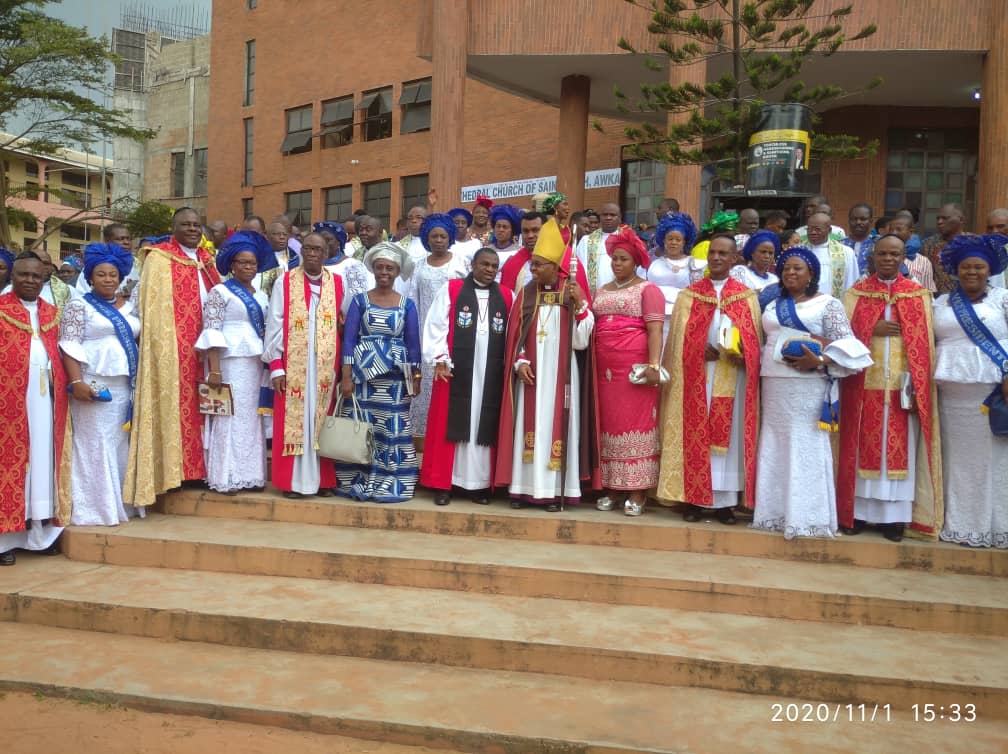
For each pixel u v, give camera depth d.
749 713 4.15
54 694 4.30
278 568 5.51
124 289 6.67
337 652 4.69
